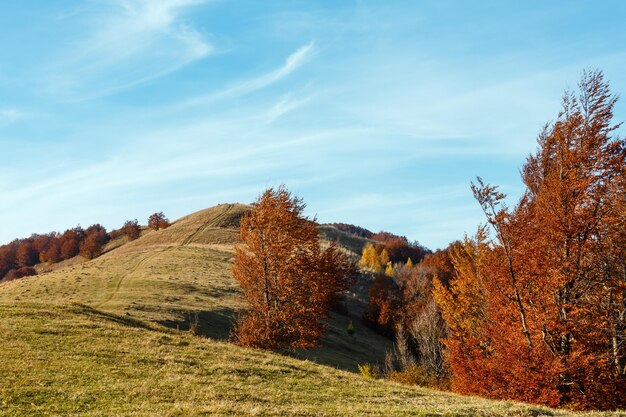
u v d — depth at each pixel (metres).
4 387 14.78
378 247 146.50
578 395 19.31
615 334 20.16
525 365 20.30
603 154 20.64
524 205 24.16
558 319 19.92
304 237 35.88
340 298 56.62
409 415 14.26
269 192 36.75
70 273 66.00
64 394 14.69
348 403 16.41
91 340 22.62
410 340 69.25
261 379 19.53
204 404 14.60
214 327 43.16
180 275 65.06
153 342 23.98
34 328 23.48
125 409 13.57
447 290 31.62
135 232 161.12
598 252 19.91
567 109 22.38
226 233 108.19
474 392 23.00
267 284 34.59
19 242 192.62
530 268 20.80
